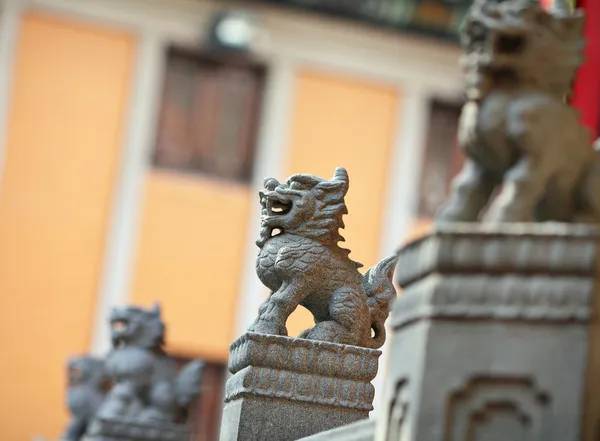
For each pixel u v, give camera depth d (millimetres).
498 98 4156
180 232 19875
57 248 19281
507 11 4152
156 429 10539
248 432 5723
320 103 20688
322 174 20516
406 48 21031
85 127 19641
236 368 5934
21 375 18812
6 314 18922
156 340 10891
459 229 3834
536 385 3723
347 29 20750
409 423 3883
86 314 19250
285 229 6105
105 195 19609
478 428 3781
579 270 3725
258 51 20438
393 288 6273
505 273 3801
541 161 4074
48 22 19656
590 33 8164
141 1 19984
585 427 3670
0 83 19234
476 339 3795
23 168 19297
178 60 20188
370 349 5883
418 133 20953
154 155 19953
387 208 20688
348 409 5824
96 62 19797
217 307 19812
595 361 3703
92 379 13211
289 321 17703
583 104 8062
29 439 18688
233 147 20312
